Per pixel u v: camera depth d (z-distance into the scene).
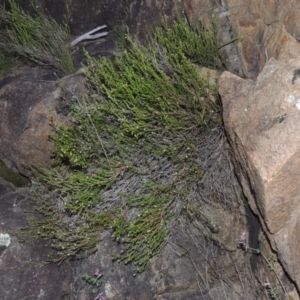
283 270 0.94
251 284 1.06
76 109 1.06
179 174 1.03
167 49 1.11
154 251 1.07
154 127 1.02
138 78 1.00
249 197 0.96
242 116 0.90
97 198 1.02
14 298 1.04
